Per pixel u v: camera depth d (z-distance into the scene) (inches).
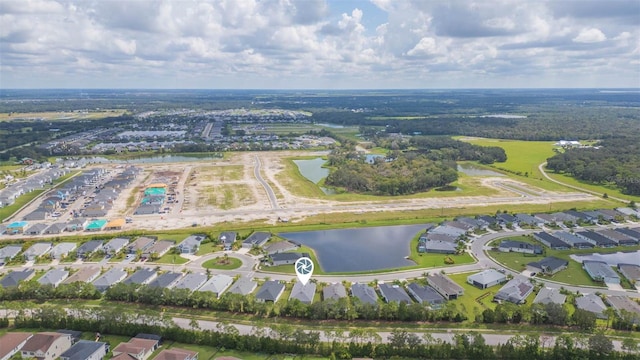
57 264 6446.9
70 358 4033.0
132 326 4547.2
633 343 4178.2
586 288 5679.1
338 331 4451.3
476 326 4749.0
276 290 5433.1
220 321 4862.2
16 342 4266.7
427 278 5925.2
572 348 4195.4
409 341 4232.3
